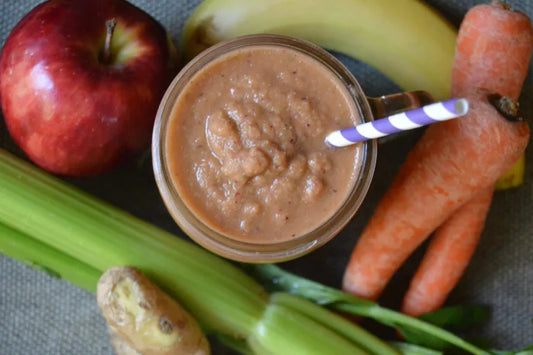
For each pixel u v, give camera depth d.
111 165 0.42
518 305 0.46
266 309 0.43
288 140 0.37
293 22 0.43
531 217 0.46
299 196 0.37
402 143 0.46
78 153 0.41
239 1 0.42
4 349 0.45
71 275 0.43
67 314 0.45
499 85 0.41
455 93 0.42
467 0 0.45
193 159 0.38
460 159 0.41
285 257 0.38
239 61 0.38
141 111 0.41
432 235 0.46
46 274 0.45
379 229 0.44
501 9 0.40
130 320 0.40
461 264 0.44
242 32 0.43
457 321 0.44
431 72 0.43
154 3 0.45
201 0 0.45
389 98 0.39
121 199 0.45
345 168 0.38
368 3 0.42
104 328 0.45
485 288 0.46
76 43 0.40
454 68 0.42
